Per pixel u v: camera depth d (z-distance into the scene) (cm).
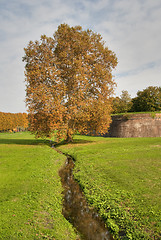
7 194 1003
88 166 1595
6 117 9188
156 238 636
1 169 1516
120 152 2008
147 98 5375
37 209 861
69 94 3028
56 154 2319
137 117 3997
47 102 2661
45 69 2873
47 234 679
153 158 1612
